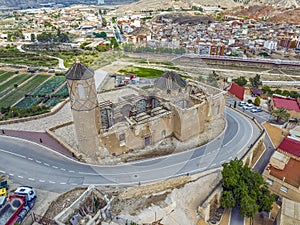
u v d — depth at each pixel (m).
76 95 29.44
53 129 46.34
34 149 40.25
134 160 35.53
